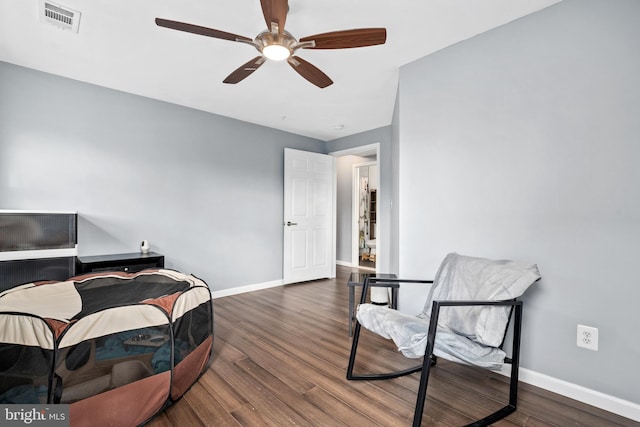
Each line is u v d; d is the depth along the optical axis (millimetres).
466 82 2131
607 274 1602
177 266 3393
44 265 2385
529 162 1858
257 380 1853
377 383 1833
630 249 1541
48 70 2592
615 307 1577
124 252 3031
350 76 2697
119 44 2197
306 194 4621
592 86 1646
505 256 1949
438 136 2281
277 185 4355
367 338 2500
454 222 2191
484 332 1530
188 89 2980
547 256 1789
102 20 1928
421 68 2383
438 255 2279
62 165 2697
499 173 1979
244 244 3977
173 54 2336
